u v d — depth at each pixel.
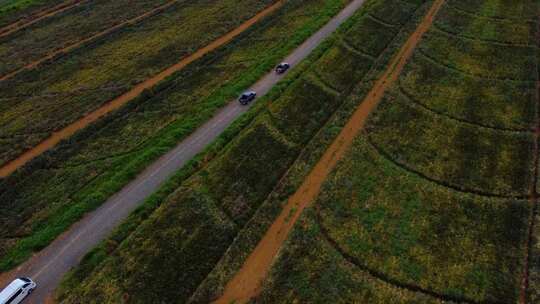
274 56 86.50
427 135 63.19
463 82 74.00
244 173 58.44
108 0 126.00
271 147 62.41
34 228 54.25
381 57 82.38
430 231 49.66
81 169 63.53
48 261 49.47
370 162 59.00
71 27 111.50
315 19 100.31
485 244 48.00
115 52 97.56
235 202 54.50
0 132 75.19
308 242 48.69
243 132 65.44
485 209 52.00
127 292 45.38
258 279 45.75
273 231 50.66
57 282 47.03
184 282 46.12
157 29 106.06
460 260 46.53
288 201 54.25
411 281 44.72
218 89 78.56
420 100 70.06
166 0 121.88
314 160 59.75
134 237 50.50
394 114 67.19
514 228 49.50
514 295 43.22
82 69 92.50
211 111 71.81
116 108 77.50
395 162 58.94
